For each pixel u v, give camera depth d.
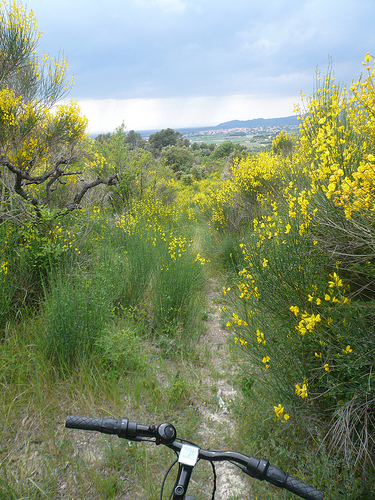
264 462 1.16
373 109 2.50
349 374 2.31
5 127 4.59
